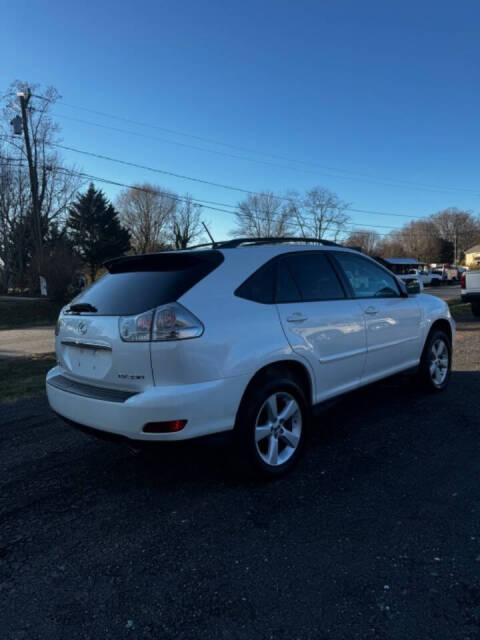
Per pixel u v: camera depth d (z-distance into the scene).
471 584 2.17
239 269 3.30
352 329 4.02
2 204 35.00
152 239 63.16
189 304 2.92
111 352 2.98
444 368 5.58
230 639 1.89
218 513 2.92
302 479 3.35
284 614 2.02
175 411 2.77
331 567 2.34
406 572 2.28
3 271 36.38
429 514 2.81
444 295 27.61
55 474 3.58
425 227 93.19
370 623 1.95
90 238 49.72
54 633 1.95
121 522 2.85
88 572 2.37
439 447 3.85
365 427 4.42
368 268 4.58
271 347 3.24
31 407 5.49
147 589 2.22
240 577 2.28
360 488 3.18
